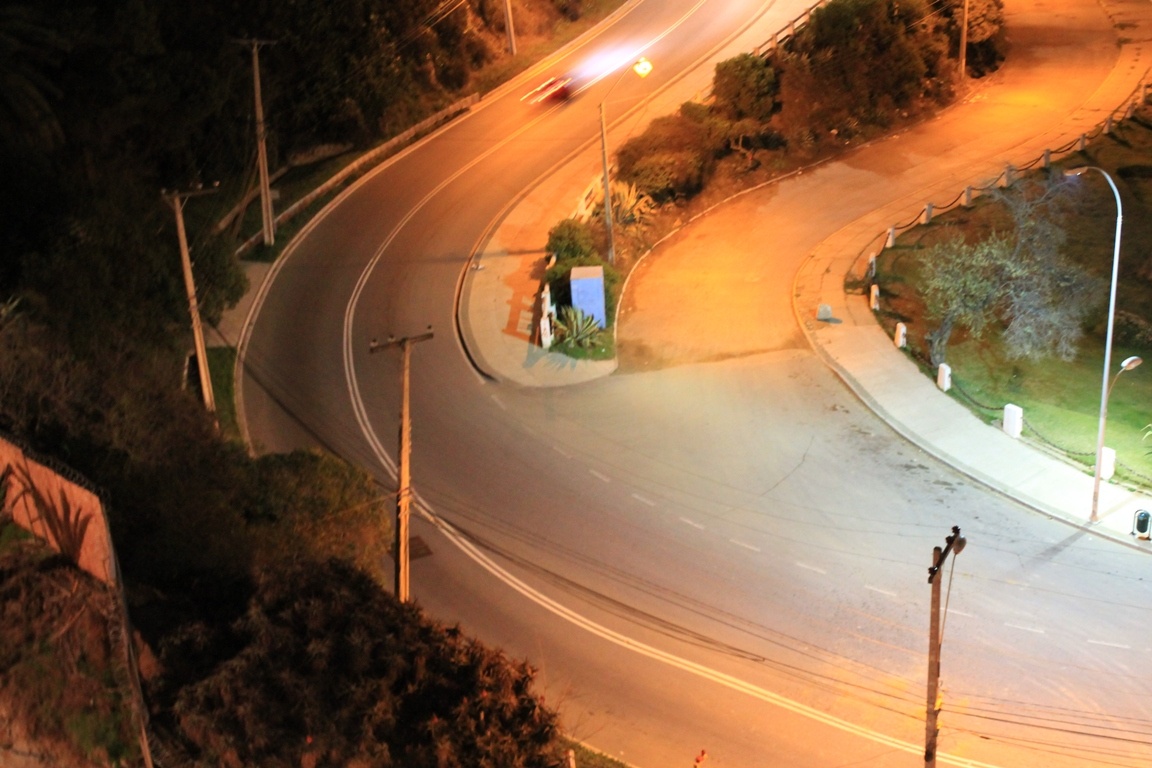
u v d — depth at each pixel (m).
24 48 27.98
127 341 24.95
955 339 30.78
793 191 39.56
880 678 19.55
